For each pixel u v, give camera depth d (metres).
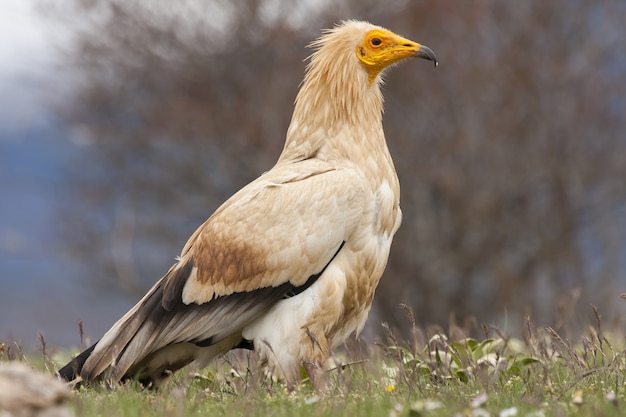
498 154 24.61
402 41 8.27
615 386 6.68
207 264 7.67
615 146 26.11
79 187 25.72
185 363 8.02
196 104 24.41
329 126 8.04
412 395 6.69
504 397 6.48
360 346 8.75
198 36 24.94
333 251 7.57
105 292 25.70
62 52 25.33
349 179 7.68
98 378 7.60
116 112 25.91
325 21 23.80
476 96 25.12
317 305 7.54
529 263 24.31
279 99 24.05
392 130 24.45
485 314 23.23
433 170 23.53
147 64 24.88
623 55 27.12
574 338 10.15
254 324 7.68
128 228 24.89
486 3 25.39
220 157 24.64
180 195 25.16
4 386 4.96
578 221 25.23
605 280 24.58
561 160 25.08
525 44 25.73
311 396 6.76
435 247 23.52
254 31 24.61
